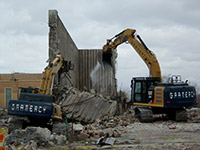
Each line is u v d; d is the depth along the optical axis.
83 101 16.41
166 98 14.37
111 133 10.59
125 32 18.73
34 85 26.64
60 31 18.25
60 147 8.84
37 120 11.91
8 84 26.61
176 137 10.16
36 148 8.67
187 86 14.81
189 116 16.61
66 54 20.64
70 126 12.73
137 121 15.12
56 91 16.11
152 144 8.88
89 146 8.92
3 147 7.09
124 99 19.70
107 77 28.30
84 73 28.67
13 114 10.91
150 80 15.77
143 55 16.88
